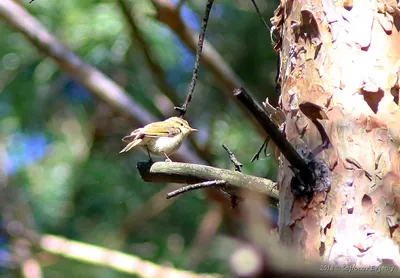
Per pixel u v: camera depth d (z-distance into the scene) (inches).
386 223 149.3
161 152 309.6
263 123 143.3
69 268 422.6
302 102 165.2
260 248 72.6
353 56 165.0
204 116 458.6
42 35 412.5
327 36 168.6
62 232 472.1
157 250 447.2
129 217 460.1
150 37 435.5
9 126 499.5
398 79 161.9
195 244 438.3
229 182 186.4
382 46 165.6
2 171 502.9
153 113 475.2
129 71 481.1
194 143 414.0
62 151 512.4
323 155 157.2
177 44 449.4
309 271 73.4
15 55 476.7
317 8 171.2
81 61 422.6
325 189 153.8
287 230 157.6
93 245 449.1
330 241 150.3
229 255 72.9
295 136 164.2
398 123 158.4
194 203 470.9
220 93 459.8
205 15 188.2
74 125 522.3
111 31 422.0
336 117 160.1
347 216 150.9
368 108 159.9
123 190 476.7
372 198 151.3
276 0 421.7
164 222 469.1
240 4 434.9
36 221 475.5
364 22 167.8
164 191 464.4
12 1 414.0
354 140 156.7
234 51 438.3
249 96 139.6
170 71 474.3
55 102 514.9
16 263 443.2
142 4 419.8
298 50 172.9
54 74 494.9
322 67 166.7
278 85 195.6
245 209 79.8
